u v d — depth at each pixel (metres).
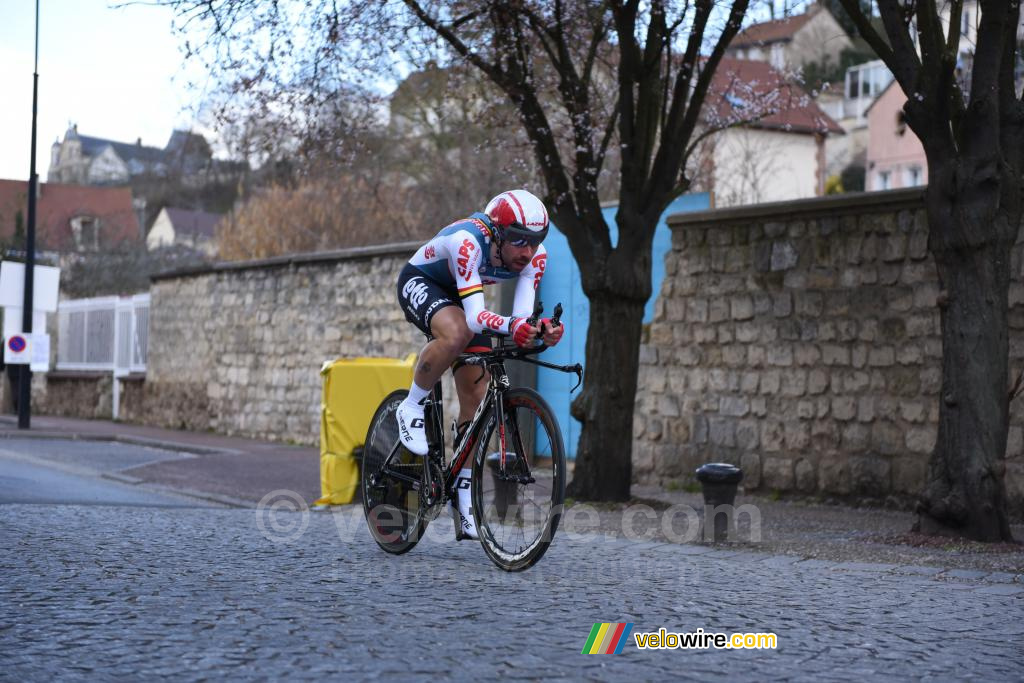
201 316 19.34
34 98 18.12
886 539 7.40
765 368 10.78
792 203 10.52
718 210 11.09
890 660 3.80
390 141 26.11
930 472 7.61
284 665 3.49
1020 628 4.44
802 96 12.74
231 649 3.68
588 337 9.61
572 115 9.59
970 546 7.14
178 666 3.45
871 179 36.88
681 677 3.50
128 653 3.60
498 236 5.19
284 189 30.70
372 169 27.20
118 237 42.56
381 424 6.03
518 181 11.87
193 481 10.94
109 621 4.07
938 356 9.57
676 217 11.48
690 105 9.41
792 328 10.58
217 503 9.23
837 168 40.31
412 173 27.14
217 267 18.77
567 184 9.55
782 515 9.26
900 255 9.83
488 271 5.35
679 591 5.06
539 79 10.52
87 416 23.52
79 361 24.30
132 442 16.69
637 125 9.41
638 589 5.07
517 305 5.36
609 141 10.66
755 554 6.54
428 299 5.40
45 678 3.28
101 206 61.44
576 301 12.72
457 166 25.61
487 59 9.79
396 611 4.38
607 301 9.47
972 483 7.33
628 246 9.41
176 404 20.00
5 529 6.46
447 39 9.29
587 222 9.55
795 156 32.66
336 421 8.77
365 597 4.66
